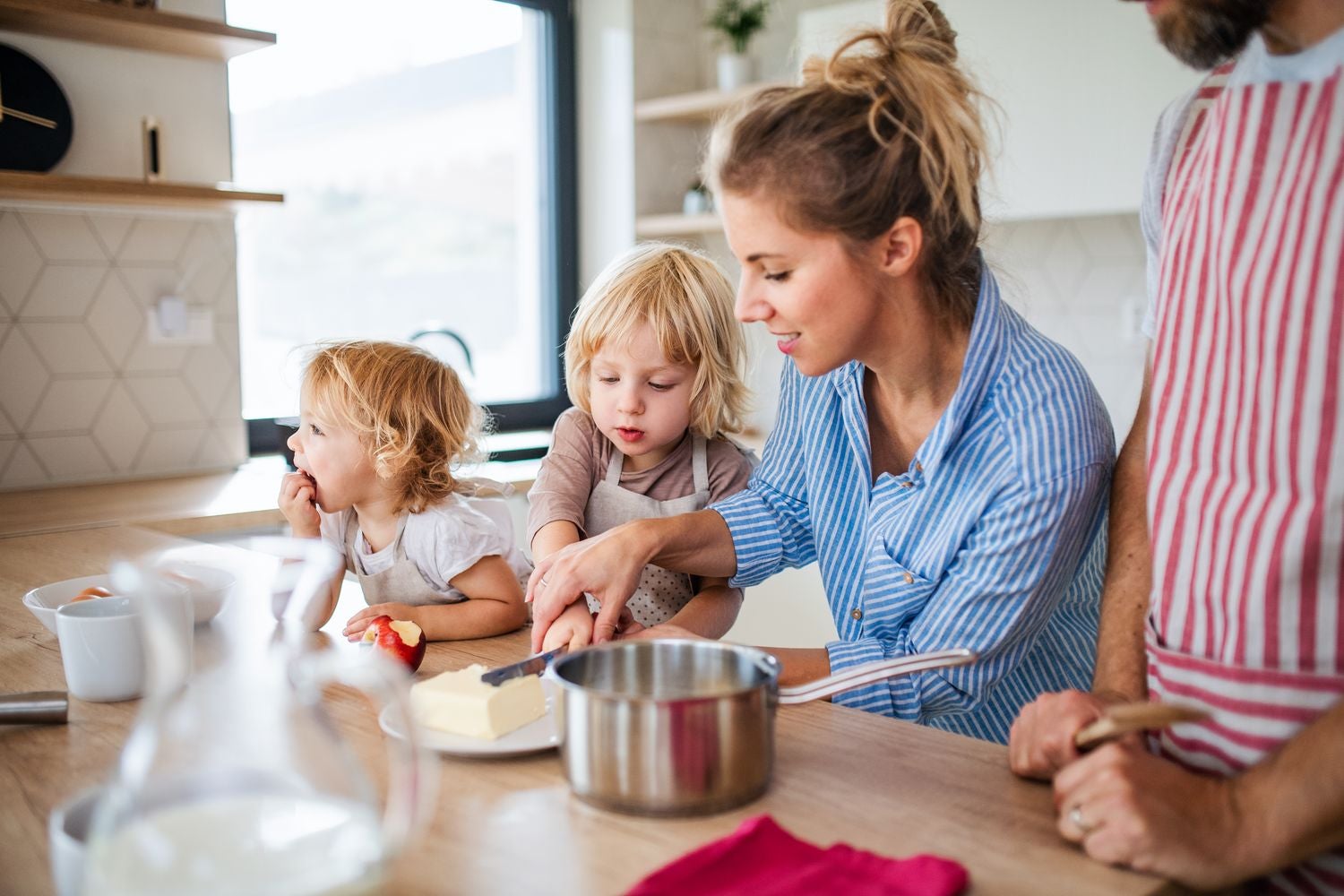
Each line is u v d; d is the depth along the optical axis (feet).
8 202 7.49
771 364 11.05
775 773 2.68
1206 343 2.64
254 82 8.98
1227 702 2.50
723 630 4.64
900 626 3.88
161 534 6.03
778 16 10.93
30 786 2.61
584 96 11.28
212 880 1.61
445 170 11.75
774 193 3.11
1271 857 2.22
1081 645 4.07
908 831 2.39
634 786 2.41
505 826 2.38
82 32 7.41
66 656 3.21
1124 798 2.22
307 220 11.05
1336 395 2.35
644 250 5.09
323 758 1.85
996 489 3.49
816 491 4.20
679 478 5.23
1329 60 2.47
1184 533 2.66
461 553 4.31
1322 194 2.38
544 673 3.45
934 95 3.20
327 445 4.57
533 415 11.10
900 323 3.45
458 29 10.56
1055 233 9.48
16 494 7.58
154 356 8.32
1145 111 7.83
